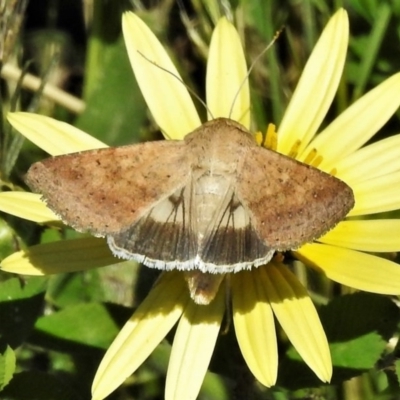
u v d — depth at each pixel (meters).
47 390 0.16
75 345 0.17
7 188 0.19
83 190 0.14
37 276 0.17
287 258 0.16
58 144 0.16
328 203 0.14
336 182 0.14
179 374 0.15
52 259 0.16
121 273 0.18
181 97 0.17
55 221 0.16
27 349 0.18
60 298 0.18
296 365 0.16
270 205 0.14
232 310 0.16
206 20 0.19
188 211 0.14
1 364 0.16
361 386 0.18
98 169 0.15
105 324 0.17
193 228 0.14
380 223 0.16
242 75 0.17
